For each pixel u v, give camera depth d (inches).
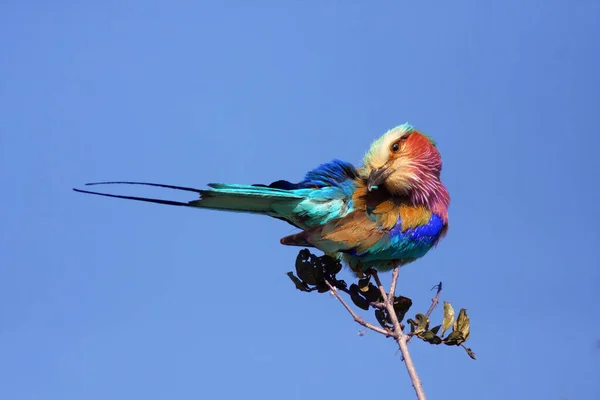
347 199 503.5
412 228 490.9
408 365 348.8
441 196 519.2
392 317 376.2
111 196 443.5
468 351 376.8
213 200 482.3
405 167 501.4
